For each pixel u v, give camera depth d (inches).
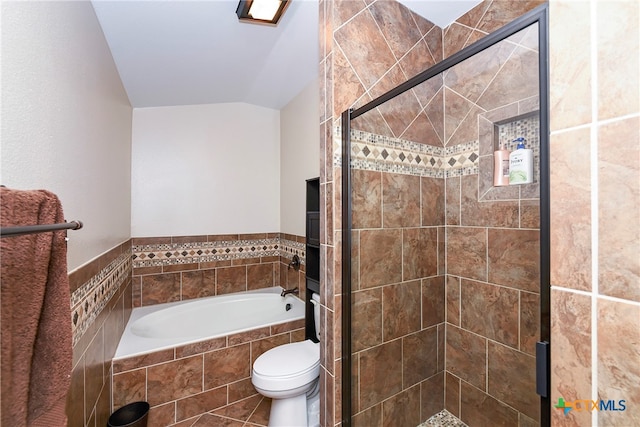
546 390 22.8
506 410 55.1
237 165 116.1
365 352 57.4
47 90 34.0
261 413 74.9
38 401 20.7
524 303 51.6
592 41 18.0
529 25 32.7
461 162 62.2
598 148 17.7
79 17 45.4
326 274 57.1
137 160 100.7
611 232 17.1
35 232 18.6
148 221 102.1
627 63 16.3
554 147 20.3
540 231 25.0
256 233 119.8
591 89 18.0
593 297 18.0
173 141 106.0
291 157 112.0
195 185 109.3
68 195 40.1
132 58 71.1
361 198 56.7
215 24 62.6
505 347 55.2
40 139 32.2
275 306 109.6
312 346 74.4
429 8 64.6
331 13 54.6
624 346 16.6
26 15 29.6
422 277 64.5
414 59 65.2
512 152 50.4
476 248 60.4
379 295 59.1
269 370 62.9
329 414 55.9
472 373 61.6
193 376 74.1
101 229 57.6
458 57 43.1
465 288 63.0
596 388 17.9
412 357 63.2
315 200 92.3
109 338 63.3
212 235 111.9
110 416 63.2
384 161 58.9
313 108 94.9
